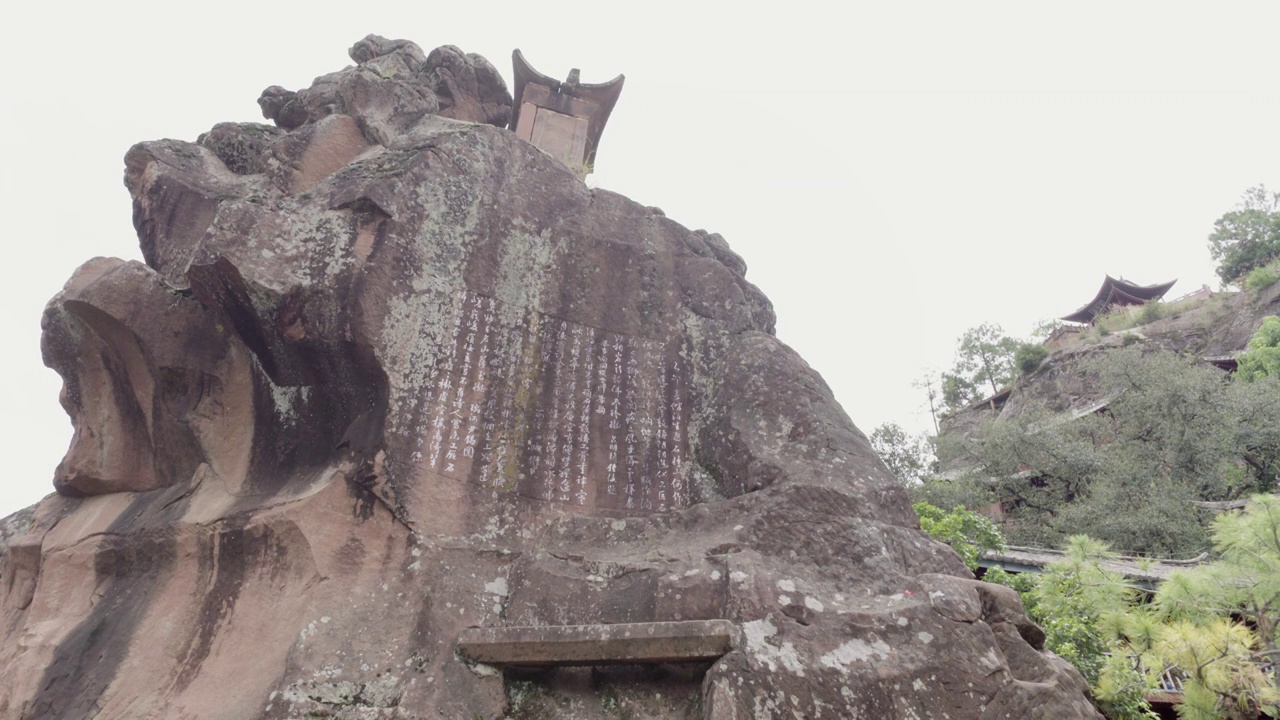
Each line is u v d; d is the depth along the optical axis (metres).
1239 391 20.36
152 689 4.42
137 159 6.68
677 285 6.69
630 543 5.03
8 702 4.79
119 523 5.58
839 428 5.56
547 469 5.32
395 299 5.38
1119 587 7.40
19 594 5.97
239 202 5.48
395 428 4.94
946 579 4.42
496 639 4.08
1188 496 18.16
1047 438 21.83
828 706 3.71
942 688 3.83
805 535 4.73
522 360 5.70
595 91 10.99
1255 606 6.44
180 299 5.85
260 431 5.52
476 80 8.91
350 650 4.11
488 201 6.33
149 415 5.82
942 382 41.19
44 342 6.07
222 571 4.88
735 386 5.93
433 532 4.73
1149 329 33.69
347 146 6.92
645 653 3.93
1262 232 35.12
